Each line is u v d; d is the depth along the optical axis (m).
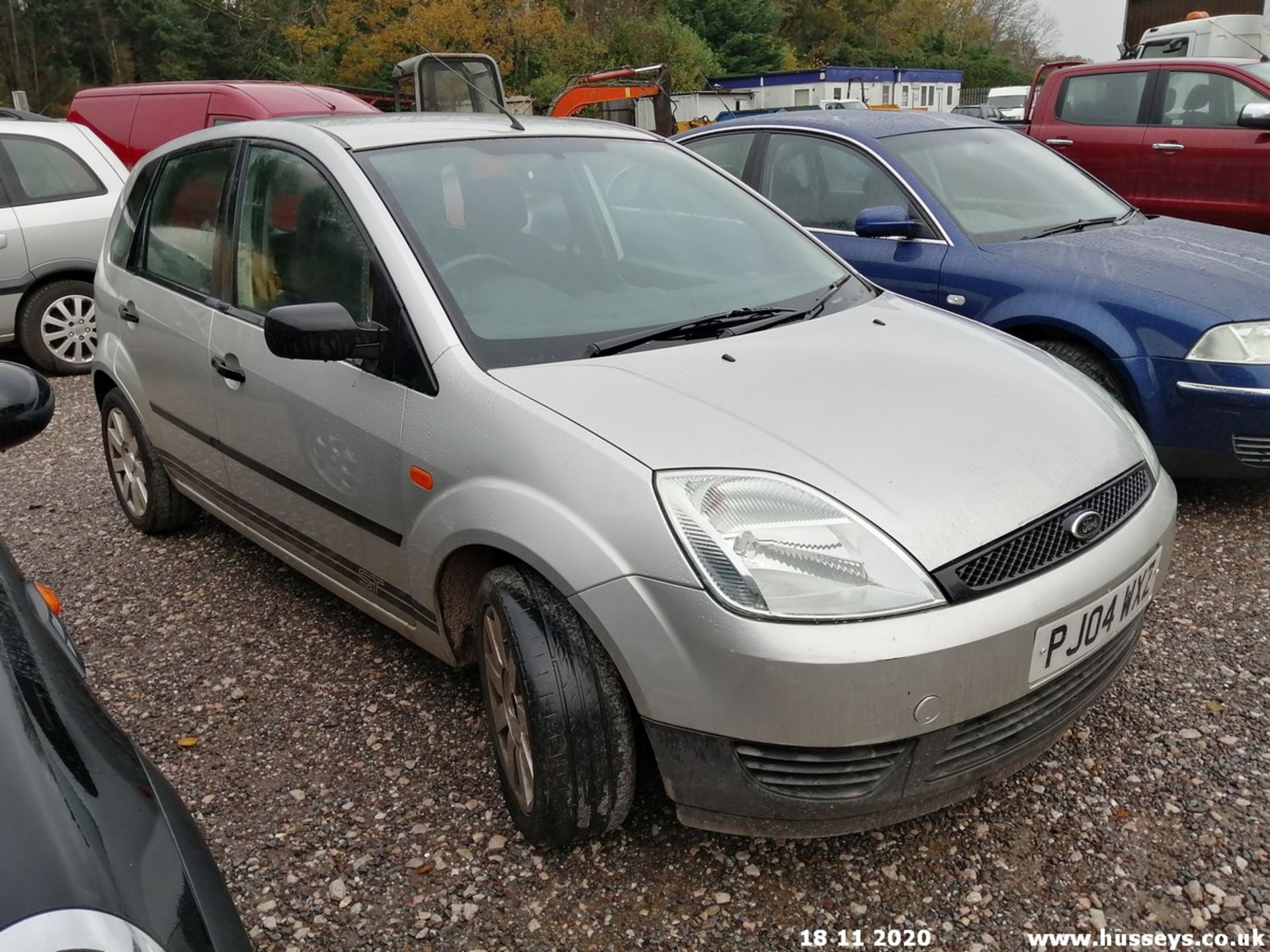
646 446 2.23
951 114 5.77
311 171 3.13
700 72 42.28
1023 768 2.41
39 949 1.13
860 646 2.00
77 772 1.40
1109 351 4.15
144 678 3.36
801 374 2.58
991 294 4.52
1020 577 2.16
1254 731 2.82
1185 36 12.60
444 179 3.05
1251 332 3.95
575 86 18.50
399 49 36.09
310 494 3.11
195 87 9.73
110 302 4.27
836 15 60.47
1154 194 7.89
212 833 2.60
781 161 5.55
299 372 3.02
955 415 2.45
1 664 1.52
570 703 2.24
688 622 2.06
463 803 2.67
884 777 2.12
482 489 2.40
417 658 3.40
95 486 5.24
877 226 4.72
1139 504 2.51
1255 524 4.16
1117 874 2.35
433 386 2.59
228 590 3.97
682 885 2.37
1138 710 2.93
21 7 43.69
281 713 3.12
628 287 2.98
